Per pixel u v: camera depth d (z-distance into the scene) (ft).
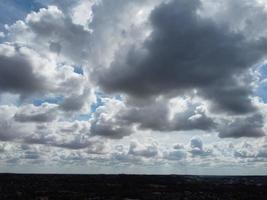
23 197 636.48
